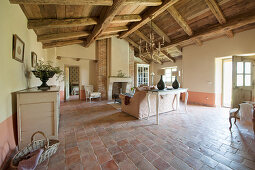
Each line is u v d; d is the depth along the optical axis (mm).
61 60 5742
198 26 3965
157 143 2018
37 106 1887
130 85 6602
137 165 1502
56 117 1989
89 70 6387
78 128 2625
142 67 7598
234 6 3014
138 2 2488
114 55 6059
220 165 1496
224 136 2252
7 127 1538
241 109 2436
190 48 5238
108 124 2854
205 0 3041
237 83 3703
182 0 3354
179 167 1466
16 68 1860
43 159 1479
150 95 3352
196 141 2078
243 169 1428
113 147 1898
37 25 2502
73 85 8508
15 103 1810
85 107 4539
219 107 4484
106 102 5480
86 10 2666
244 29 3578
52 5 2182
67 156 1669
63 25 2725
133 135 2303
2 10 1455
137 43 6340
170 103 3943
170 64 7324
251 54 3619
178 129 2572
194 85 5137
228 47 3988
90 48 6020
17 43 1845
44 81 2375
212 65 4480
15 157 1446
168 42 5152
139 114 3213
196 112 3848
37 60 3281
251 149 1834
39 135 1918
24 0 1720
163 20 4281
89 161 1571
